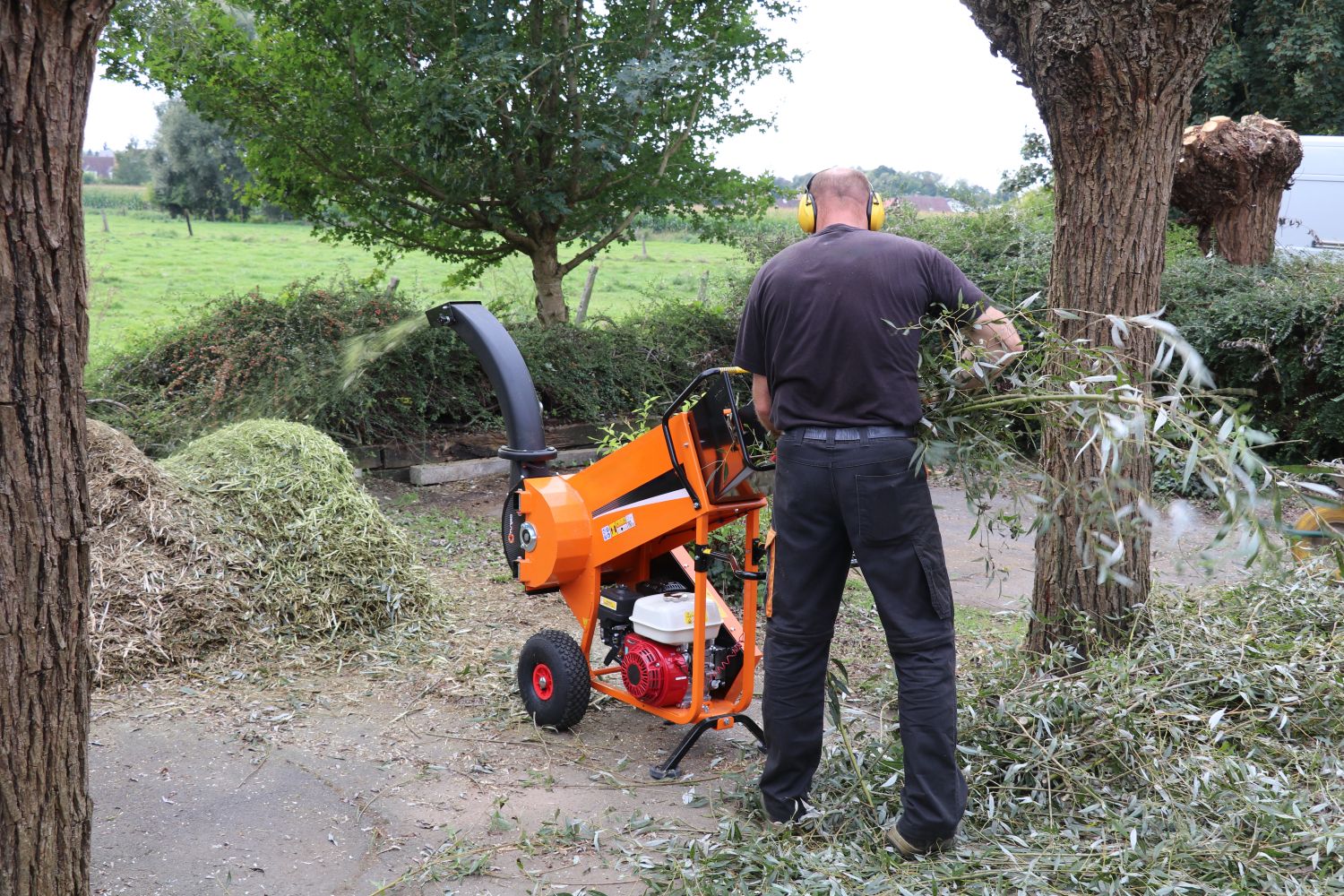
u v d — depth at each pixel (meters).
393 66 8.11
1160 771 3.06
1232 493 2.34
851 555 2.91
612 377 9.11
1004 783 3.04
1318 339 7.39
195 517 4.69
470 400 8.47
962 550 6.59
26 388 1.79
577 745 3.72
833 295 2.72
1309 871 2.54
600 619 3.89
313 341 8.05
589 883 2.76
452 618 5.02
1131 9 3.46
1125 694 3.36
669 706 3.61
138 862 2.84
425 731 3.79
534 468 3.96
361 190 8.87
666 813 3.18
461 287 10.25
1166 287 8.45
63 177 1.77
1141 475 3.76
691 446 3.27
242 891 2.72
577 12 8.80
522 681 3.96
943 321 2.83
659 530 3.47
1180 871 2.54
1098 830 2.82
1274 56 13.19
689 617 3.56
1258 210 8.94
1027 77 3.79
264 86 8.19
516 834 3.04
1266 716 3.38
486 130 8.27
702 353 9.91
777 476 2.91
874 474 2.72
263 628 4.50
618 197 9.41
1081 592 3.85
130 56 8.09
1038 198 11.73
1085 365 3.29
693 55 8.14
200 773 3.39
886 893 2.54
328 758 3.54
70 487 1.88
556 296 9.64
